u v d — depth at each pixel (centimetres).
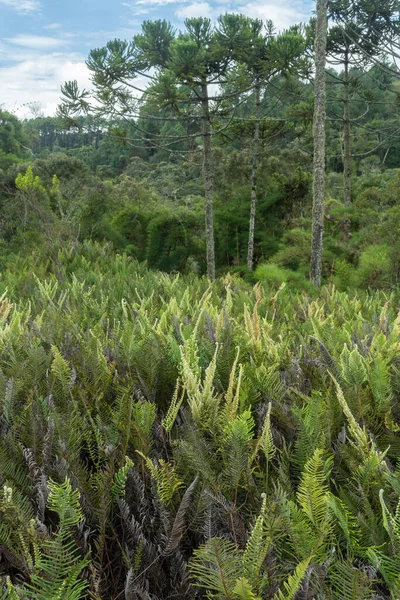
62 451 133
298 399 175
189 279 554
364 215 1499
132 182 2223
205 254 2167
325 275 1468
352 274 1103
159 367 192
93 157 10056
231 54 1766
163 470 124
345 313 347
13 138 6494
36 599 95
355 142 5516
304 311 341
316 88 1238
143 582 112
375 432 161
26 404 171
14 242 1616
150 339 206
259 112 2298
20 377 186
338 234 1636
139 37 1803
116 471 141
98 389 178
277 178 2286
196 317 277
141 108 1858
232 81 1816
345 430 156
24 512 114
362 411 162
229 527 120
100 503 125
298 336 254
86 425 158
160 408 189
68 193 2095
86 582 102
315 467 110
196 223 2136
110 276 544
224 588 92
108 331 261
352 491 130
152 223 2008
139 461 144
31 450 143
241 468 122
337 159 5303
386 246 1152
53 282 514
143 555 115
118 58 1677
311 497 107
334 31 2095
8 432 150
